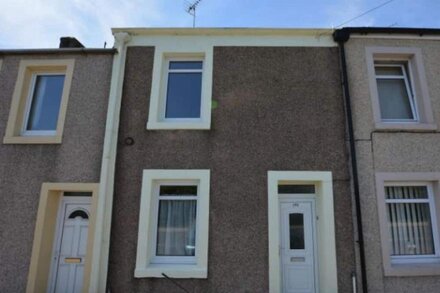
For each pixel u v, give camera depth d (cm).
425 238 711
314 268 698
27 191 713
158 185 728
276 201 697
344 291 656
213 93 756
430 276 667
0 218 700
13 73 785
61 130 743
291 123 739
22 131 769
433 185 721
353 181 702
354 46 784
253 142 728
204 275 663
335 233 681
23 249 686
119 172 716
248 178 709
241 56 779
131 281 666
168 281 667
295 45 784
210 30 786
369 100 752
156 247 703
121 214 696
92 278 657
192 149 725
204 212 690
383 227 682
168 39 795
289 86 761
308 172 711
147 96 761
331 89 760
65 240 723
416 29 778
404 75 801
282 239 713
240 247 678
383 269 666
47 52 783
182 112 779
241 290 662
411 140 729
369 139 728
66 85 770
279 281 662
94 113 753
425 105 747
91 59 787
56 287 700
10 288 669
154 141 730
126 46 791
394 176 708
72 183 713
